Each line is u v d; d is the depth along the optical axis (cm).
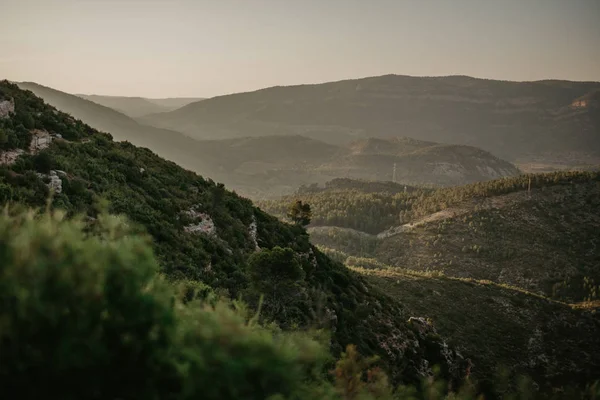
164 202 3073
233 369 321
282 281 2088
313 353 381
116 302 323
